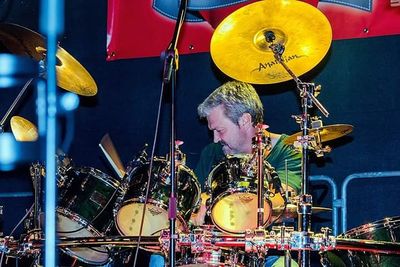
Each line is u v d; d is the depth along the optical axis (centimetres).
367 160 436
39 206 386
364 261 332
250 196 338
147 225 366
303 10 362
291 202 340
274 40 374
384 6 428
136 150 486
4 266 467
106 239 339
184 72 479
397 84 435
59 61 400
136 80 491
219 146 432
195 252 327
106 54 495
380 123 436
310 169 446
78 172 384
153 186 353
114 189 379
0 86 504
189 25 464
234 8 450
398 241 324
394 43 437
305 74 451
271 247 316
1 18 512
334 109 444
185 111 477
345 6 433
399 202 429
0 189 504
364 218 433
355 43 443
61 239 345
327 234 314
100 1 501
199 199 362
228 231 354
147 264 457
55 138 222
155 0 475
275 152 399
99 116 495
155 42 473
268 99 461
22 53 423
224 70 391
